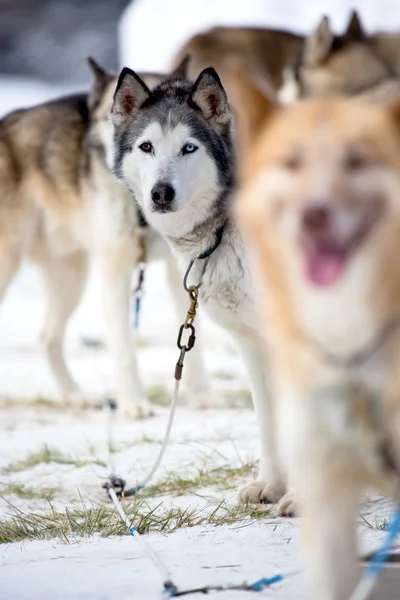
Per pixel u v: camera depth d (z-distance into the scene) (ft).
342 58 25.23
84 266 23.93
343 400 8.00
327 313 7.64
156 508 13.60
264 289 8.01
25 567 11.08
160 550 11.52
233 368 25.45
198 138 15.40
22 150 23.56
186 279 14.48
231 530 12.34
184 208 14.62
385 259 7.30
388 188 7.14
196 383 21.79
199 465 16.47
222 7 60.95
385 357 7.79
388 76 25.22
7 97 80.84
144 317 33.58
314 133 7.31
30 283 42.86
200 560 10.99
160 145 15.49
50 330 23.66
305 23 57.52
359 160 7.18
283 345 8.05
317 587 8.25
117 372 21.43
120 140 16.42
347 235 7.15
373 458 8.18
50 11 95.40
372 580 8.21
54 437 19.65
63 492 15.51
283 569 10.46
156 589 9.95
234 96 7.89
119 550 11.58
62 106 23.72
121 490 14.97
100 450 18.17
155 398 22.58
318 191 7.02
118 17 94.02
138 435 19.27
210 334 30.27
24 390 24.63
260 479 14.25
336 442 8.13
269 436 14.21
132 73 16.29
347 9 55.88
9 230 23.47
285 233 7.46
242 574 10.33
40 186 23.45
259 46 32.81
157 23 63.46
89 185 21.97
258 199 7.50
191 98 15.81
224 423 19.74
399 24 51.78
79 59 93.35
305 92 25.45
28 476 16.66
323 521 8.30
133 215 20.92
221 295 14.17
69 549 11.83
